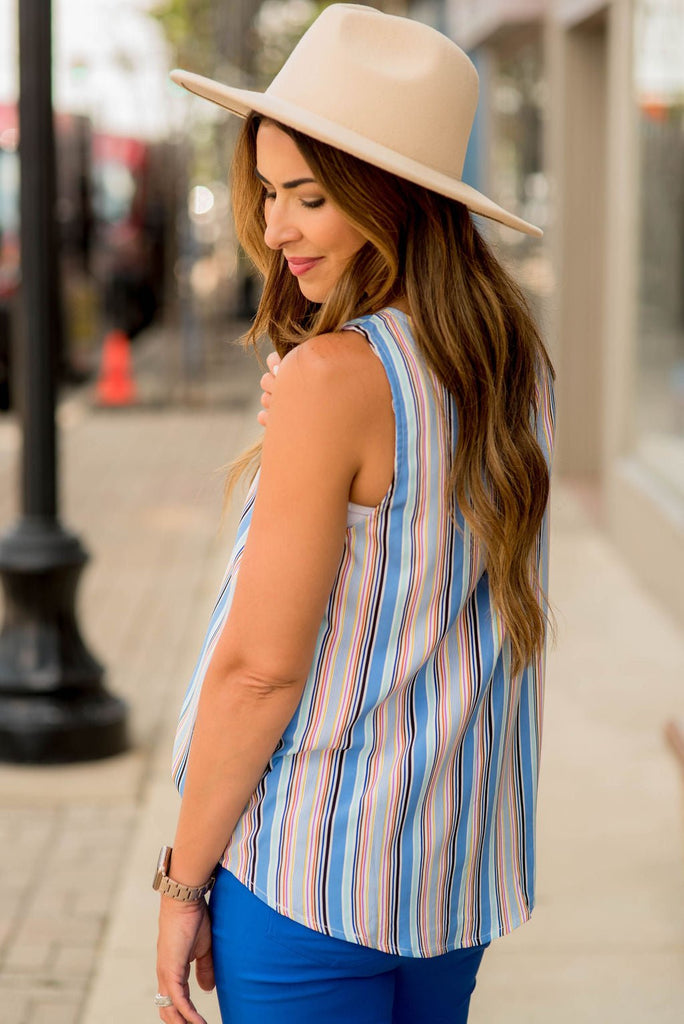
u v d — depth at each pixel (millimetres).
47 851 4480
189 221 17391
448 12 15898
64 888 4199
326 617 1705
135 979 3600
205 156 19078
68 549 5227
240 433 14469
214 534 9711
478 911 1833
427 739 1728
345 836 1729
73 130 19406
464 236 1741
